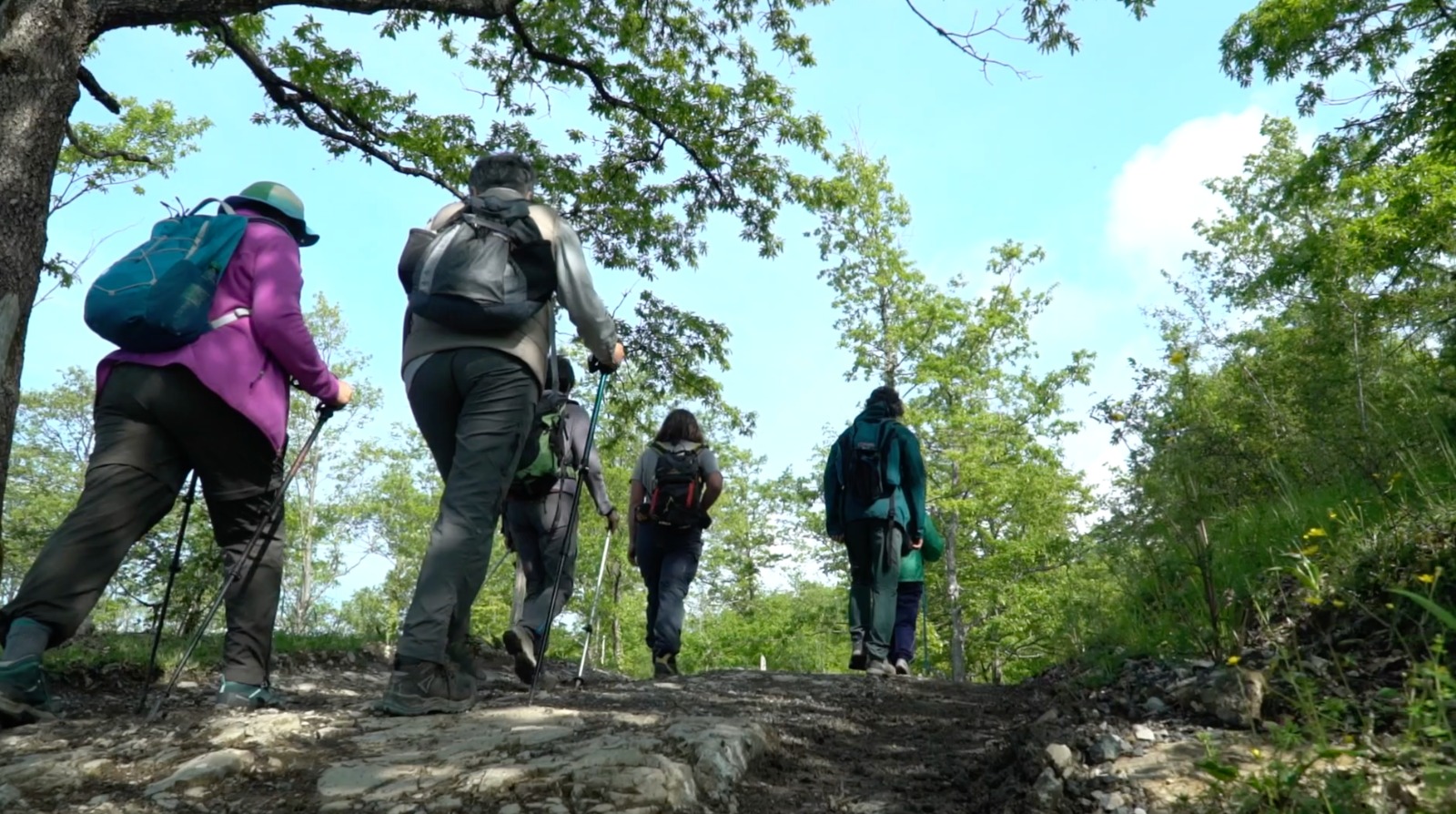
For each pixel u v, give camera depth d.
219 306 3.62
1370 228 14.94
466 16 8.14
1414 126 13.87
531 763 2.96
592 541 27.27
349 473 40.22
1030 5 9.59
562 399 5.47
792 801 3.07
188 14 6.04
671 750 3.13
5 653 3.39
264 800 2.82
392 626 7.68
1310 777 2.40
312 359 3.74
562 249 3.77
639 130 13.42
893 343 27.78
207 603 6.16
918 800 3.07
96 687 4.93
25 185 5.09
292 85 11.36
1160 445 4.10
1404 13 14.20
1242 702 3.00
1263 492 4.80
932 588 27.88
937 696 4.95
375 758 3.07
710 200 13.85
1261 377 6.49
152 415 3.55
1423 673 2.43
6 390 4.87
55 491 33.22
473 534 3.62
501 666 6.68
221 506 3.77
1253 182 28.33
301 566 40.62
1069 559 4.60
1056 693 4.27
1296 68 14.98
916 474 6.73
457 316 3.59
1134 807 2.57
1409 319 6.21
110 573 3.53
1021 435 27.31
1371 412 5.37
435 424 3.80
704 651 33.34
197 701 4.58
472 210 3.75
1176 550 3.97
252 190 3.89
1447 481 3.88
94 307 3.48
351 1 7.46
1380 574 3.45
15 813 2.72
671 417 6.76
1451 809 2.09
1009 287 27.98
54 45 5.32
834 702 4.62
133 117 19.20
